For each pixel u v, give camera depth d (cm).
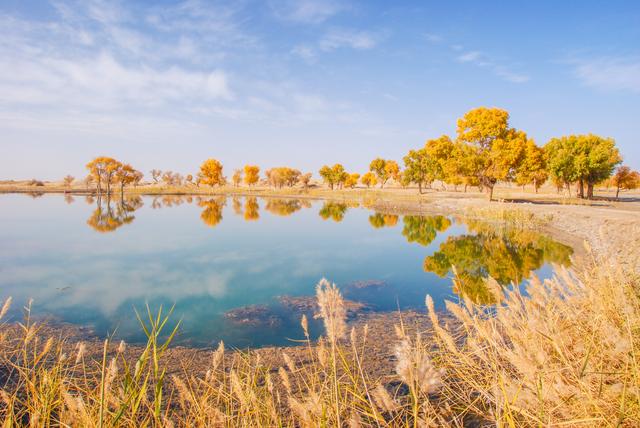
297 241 2200
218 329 844
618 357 273
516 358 254
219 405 365
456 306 343
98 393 339
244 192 9519
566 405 244
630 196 5900
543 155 4638
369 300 1041
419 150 6388
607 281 419
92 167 7269
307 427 245
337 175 10269
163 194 8956
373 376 522
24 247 1994
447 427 305
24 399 405
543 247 1703
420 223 2997
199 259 1700
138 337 787
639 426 220
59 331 812
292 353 670
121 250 1923
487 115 3762
